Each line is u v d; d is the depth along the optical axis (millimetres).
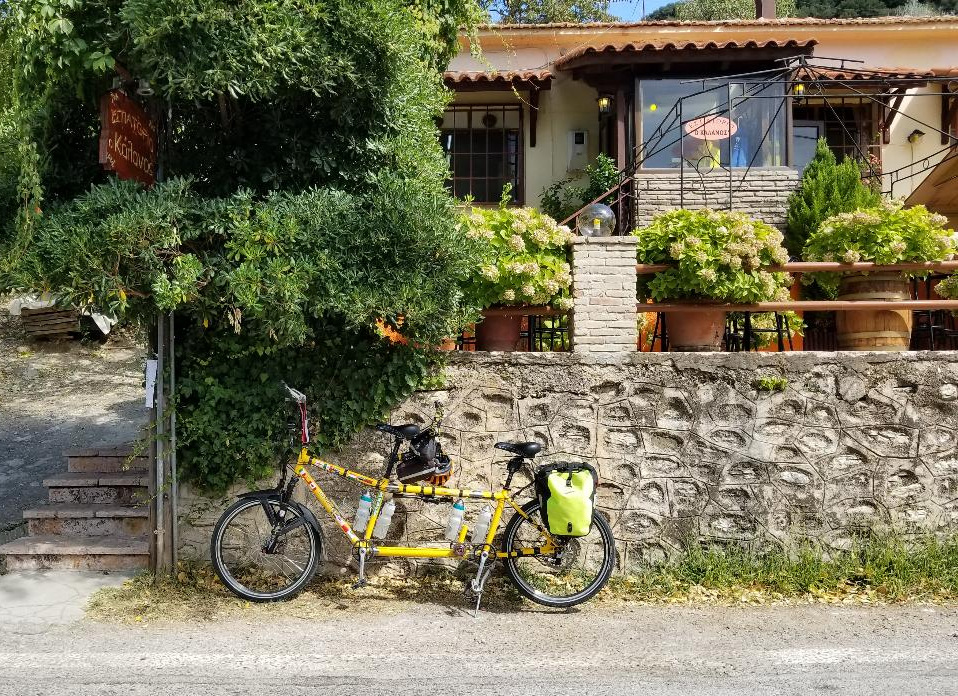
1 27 4539
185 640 4242
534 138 12328
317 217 4707
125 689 3631
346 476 4957
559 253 5738
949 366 5527
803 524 5449
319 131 5191
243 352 5223
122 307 4430
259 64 4293
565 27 12477
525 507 4992
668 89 10984
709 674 3922
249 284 4414
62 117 5133
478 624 4605
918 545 5434
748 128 10891
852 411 5496
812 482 5461
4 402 9500
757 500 5445
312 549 4973
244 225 4516
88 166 5242
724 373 5480
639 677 3877
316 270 4594
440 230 4867
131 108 4793
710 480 5453
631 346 5566
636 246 5641
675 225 5898
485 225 5699
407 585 5230
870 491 5469
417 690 3693
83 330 11688
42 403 9516
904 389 5520
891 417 5492
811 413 5488
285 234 4574
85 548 5262
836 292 6402
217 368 5285
